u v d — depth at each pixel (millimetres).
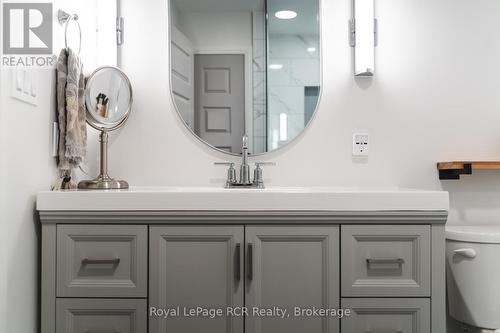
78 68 1569
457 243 1597
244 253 1338
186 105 1849
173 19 1858
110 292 1343
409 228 1335
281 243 1346
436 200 1320
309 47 1852
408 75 1838
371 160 1833
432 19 1840
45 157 1454
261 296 1342
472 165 1682
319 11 1848
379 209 1319
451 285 1637
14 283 1271
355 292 1335
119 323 1353
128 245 1354
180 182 1839
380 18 1841
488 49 1838
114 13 1811
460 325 1776
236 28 1860
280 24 1858
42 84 1430
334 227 1339
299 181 1835
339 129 1837
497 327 1537
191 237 1341
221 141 1849
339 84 1841
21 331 1310
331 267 1336
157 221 1340
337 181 1832
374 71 1837
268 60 1856
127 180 1830
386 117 1835
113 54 1809
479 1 1838
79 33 1644
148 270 1343
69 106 1499
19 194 1292
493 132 1830
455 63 1838
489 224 1825
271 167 1841
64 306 1341
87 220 1343
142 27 1849
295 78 1851
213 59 1858
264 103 1851
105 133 1666
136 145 1837
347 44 1845
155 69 1847
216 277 1344
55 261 1343
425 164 1832
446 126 1832
